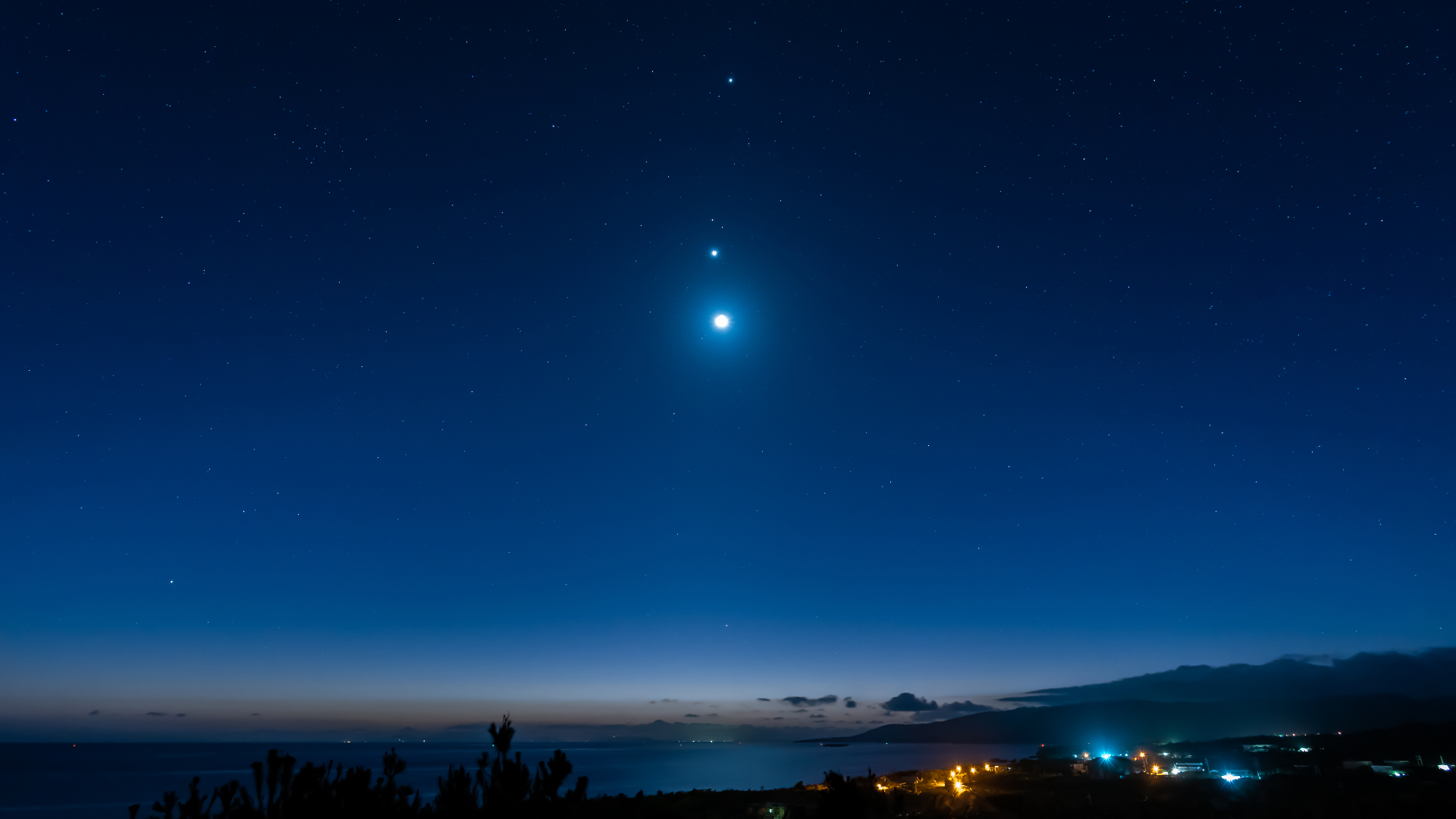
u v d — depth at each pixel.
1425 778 41.06
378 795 15.02
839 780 24.69
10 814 76.12
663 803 26.33
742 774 124.56
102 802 88.25
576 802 18.30
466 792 17.12
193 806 13.16
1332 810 27.98
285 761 14.41
